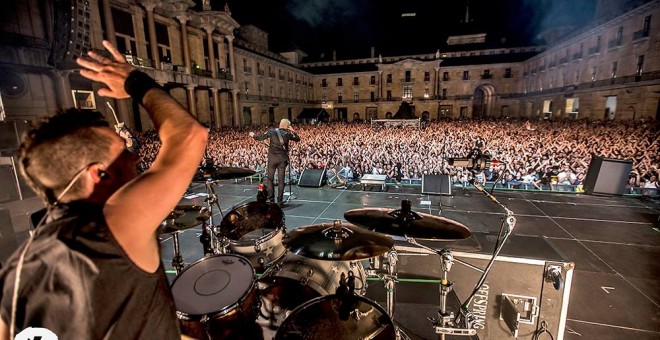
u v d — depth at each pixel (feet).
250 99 141.90
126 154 2.97
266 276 10.04
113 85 2.97
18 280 2.11
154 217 2.40
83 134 2.55
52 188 2.58
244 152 54.39
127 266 2.32
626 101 87.86
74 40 42.45
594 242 19.52
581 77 110.83
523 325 10.08
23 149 2.56
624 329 12.15
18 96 50.85
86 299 2.13
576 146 51.70
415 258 11.16
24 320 2.13
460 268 10.64
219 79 112.57
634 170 32.60
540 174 35.65
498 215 24.26
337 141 72.90
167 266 16.39
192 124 2.65
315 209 25.61
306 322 7.52
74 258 2.12
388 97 193.06
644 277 15.58
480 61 176.14
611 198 27.96
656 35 77.05
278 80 166.09
